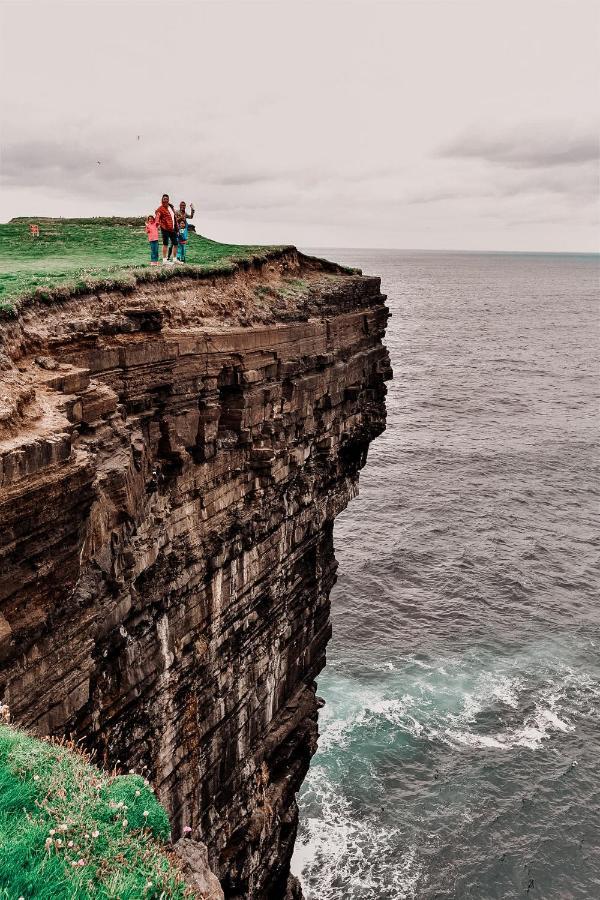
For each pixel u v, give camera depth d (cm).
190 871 1252
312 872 3688
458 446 10081
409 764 4397
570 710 4831
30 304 1808
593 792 4153
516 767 4347
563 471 9194
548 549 6975
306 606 3114
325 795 4172
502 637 5588
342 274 3612
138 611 2009
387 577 6369
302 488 2916
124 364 1933
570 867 3697
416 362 16675
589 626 5744
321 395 2947
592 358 17950
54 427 1431
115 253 3300
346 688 5022
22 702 1476
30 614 1399
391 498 8125
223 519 2433
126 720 2031
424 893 3575
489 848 3809
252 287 2850
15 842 991
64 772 1167
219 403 2348
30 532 1344
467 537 7194
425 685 5062
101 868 1025
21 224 4547
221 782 2561
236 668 2594
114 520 1773
